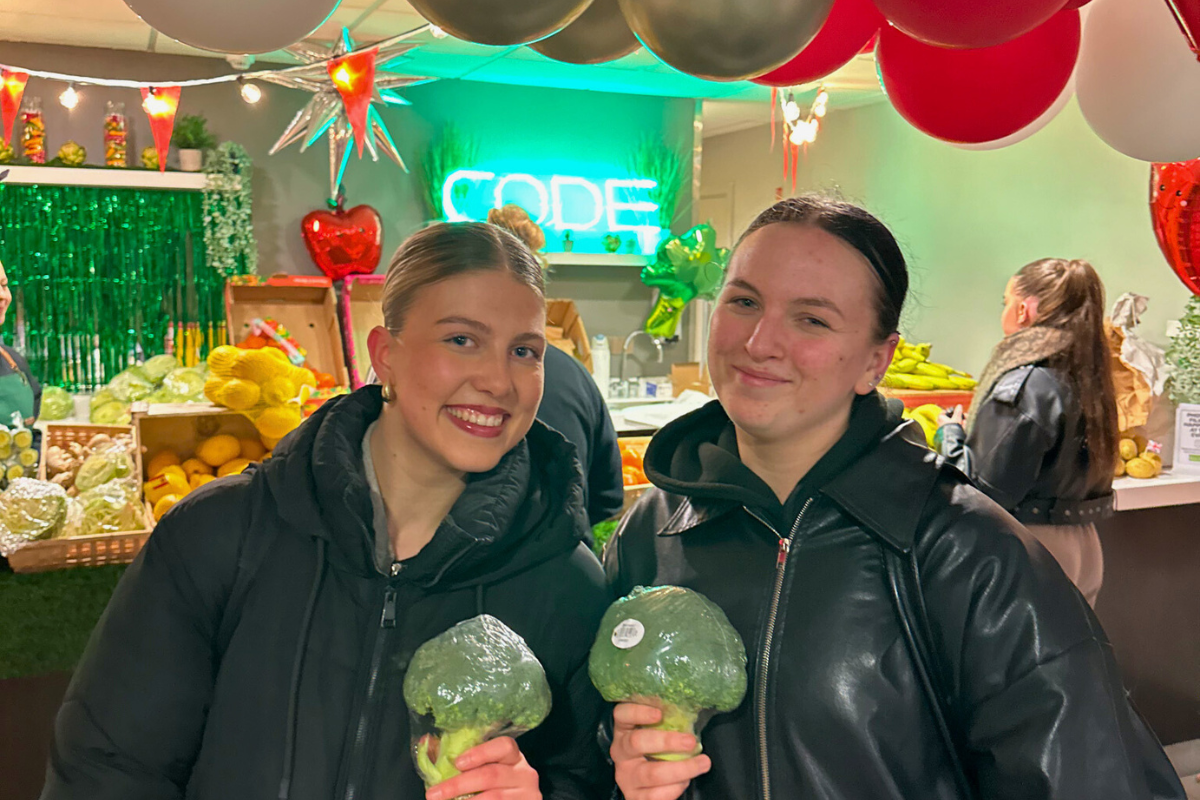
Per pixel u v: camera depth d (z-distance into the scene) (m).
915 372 4.84
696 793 1.09
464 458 1.07
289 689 1.07
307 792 1.04
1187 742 3.46
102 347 4.35
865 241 1.11
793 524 1.13
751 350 1.10
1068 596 1.05
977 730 1.03
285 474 1.13
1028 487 2.59
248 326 4.08
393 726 1.06
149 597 1.11
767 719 1.06
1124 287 4.67
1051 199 5.09
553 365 1.99
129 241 4.34
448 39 4.22
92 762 1.07
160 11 1.12
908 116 1.67
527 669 0.99
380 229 4.54
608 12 1.34
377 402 1.22
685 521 1.22
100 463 2.62
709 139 8.05
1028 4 1.10
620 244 5.47
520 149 5.24
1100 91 1.78
